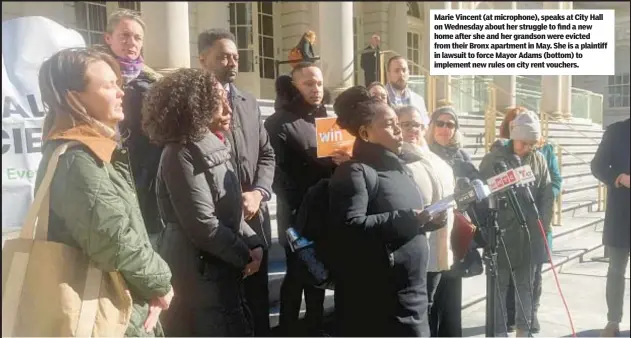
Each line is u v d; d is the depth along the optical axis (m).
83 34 5.71
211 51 2.40
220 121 2.01
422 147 2.32
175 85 1.82
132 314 1.51
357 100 1.92
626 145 2.64
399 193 1.83
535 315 2.38
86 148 1.42
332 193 1.82
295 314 2.55
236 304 1.95
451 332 2.59
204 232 1.79
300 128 2.59
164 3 4.03
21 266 1.38
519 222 2.20
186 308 1.88
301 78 2.62
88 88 1.46
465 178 2.27
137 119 2.25
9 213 2.63
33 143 2.71
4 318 1.36
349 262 1.83
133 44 2.32
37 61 2.72
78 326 1.37
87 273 1.42
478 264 2.39
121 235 1.38
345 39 5.85
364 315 1.84
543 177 2.34
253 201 2.27
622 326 2.63
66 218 1.37
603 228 2.74
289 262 2.51
